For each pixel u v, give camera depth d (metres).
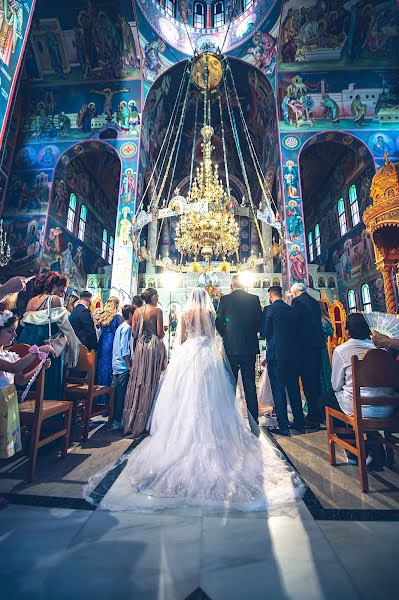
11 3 6.77
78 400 4.39
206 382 2.76
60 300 3.40
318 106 15.07
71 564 1.48
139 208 15.33
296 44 14.88
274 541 1.69
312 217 22.39
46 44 15.00
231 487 2.19
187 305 3.18
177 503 2.08
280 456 2.92
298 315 4.73
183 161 24.69
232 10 17.00
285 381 4.27
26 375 2.46
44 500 2.18
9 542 1.66
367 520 1.92
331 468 2.87
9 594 1.28
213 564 1.49
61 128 15.95
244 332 3.86
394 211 5.70
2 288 2.28
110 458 3.13
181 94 18.67
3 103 6.70
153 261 14.66
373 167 14.53
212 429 2.55
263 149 19.28
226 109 20.06
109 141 15.60
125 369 4.55
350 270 16.61
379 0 13.30
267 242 20.72
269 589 1.32
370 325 3.55
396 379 2.51
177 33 16.61
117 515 1.96
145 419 3.94
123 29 14.62
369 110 14.83
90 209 20.62
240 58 16.23
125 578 1.38
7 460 3.04
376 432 2.89
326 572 1.44
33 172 15.66
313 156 19.23
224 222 9.42
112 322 5.34
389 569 1.46
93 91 16.00
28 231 15.04
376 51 14.70
